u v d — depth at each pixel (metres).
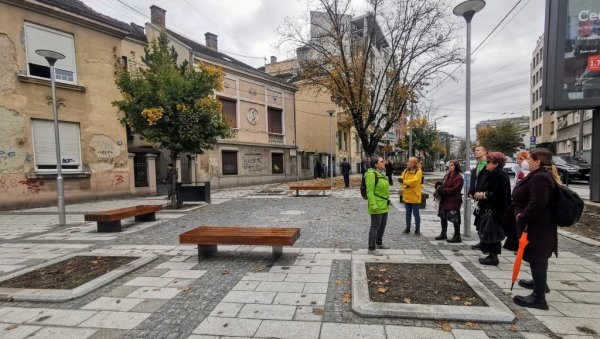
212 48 28.20
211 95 12.16
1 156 11.86
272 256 5.50
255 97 24.92
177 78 10.91
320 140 35.88
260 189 20.22
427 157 57.00
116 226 7.84
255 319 3.34
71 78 13.95
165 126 11.03
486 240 4.86
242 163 23.45
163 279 4.51
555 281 4.26
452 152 110.50
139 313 3.52
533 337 2.93
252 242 5.04
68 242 6.86
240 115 23.55
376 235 5.79
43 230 8.19
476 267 4.86
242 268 4.95
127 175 15.84
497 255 5.35
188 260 5.39
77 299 3.88
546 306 3.45
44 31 13.13
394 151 47.09
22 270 4.80
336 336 2.99
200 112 11.22
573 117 33.53
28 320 3.39
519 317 3.29
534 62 55.91
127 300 3.84
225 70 22.30
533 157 3.64
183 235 5.20
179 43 19.94
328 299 3.79
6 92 12.02
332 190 18.27
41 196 12.84
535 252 3.46
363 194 6.02
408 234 7.13
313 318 3.34
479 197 4.92
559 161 20.23
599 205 9.70
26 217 10.37
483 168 5.17
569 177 18.78
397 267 4.66
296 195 15.56
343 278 4.48
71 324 3.30
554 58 9.62
